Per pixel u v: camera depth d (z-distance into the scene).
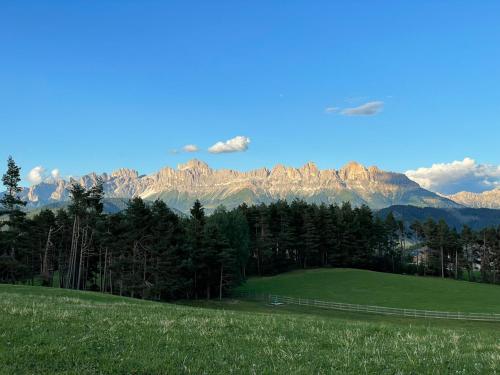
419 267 165.62
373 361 13.33
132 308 27.03
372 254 159.38
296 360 13.11
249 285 121.62
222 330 17.73
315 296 102.25
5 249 87.88
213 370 11.80
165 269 88.00
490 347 16.69
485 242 157.25
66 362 12.13
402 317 76.06
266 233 145.25
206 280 100.25
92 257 108.19
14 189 85.06
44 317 18.03
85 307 25.11
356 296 101.88
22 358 12.26
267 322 21.25
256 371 11.84
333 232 150.62
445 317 75.56
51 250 109.62
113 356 12.72
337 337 17.55
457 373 12.24
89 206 91.62
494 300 96.62
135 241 89.75
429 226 163.38
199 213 115.25
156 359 12.52
